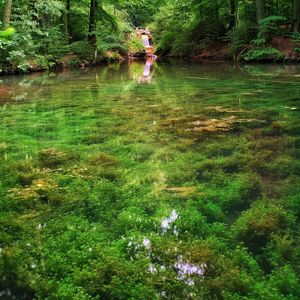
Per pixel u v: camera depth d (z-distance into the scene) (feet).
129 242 7.85
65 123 19.51
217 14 79.92
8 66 51.08
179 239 7.93
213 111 21.16
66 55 67.00
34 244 7.93
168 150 14.40
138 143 15.48
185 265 6.93
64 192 10.69
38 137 16.88
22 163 13.29
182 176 11.71
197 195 10.27
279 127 17.15
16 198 10.32
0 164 13.21
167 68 57.67
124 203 9.91
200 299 5.98
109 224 8.78
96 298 6.12
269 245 7.52
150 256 7.29
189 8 88.17
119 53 94.68
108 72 54.24
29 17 52.49
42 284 6.57
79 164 13.10
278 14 68.44
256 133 16.33
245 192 10.33
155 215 9.09
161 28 116.98
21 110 23.56
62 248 7.73
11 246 7.86
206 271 6.74
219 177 11.49
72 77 46.88
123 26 109.91
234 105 22.80
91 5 75.97
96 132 17.48
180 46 84.48
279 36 61.31
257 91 28.30
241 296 5.98
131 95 28.86
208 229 8.32
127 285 6.40
